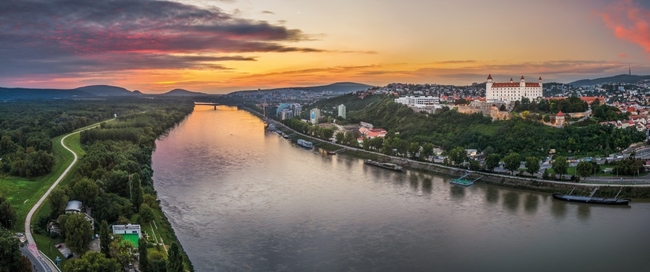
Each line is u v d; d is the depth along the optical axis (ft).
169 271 592.60
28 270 601.21
